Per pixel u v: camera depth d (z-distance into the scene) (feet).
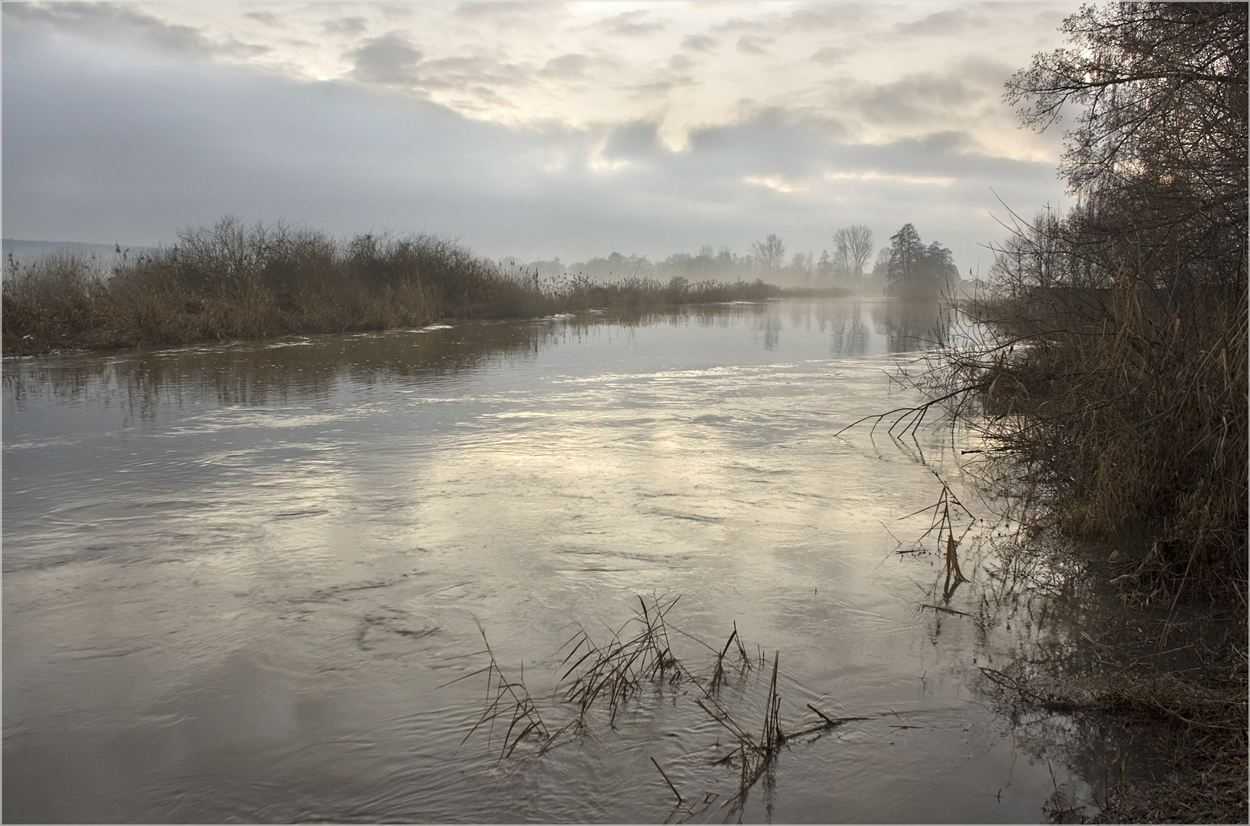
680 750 11.35
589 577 17.26
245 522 20.71
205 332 64.85
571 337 75.77
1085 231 33.76
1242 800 9.91
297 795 10.46
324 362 53.01
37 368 48.47
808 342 72.08
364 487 23.82
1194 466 19.02
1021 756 11.28
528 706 12.38
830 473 25.67
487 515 21.25
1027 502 21.42
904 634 14.89
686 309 139.64
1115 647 14.32
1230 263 30.01
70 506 21.95
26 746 11.54
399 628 14.96
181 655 14.02
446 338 71.72
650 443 29.73
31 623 15.20
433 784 10.66
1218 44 33.14
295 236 80.94
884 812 10.12
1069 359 26.50
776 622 15.31
